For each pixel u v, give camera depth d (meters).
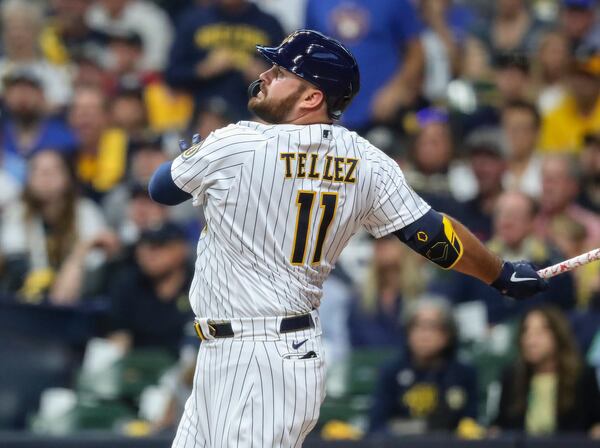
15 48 38.72
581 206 31.08
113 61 39.44
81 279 29.17
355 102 35.19
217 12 36.66
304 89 14.54
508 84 34.72
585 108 34.84
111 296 28.39
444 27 37.81
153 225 30.36
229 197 14.29
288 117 14.61
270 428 14.16
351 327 27.80
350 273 29.94
